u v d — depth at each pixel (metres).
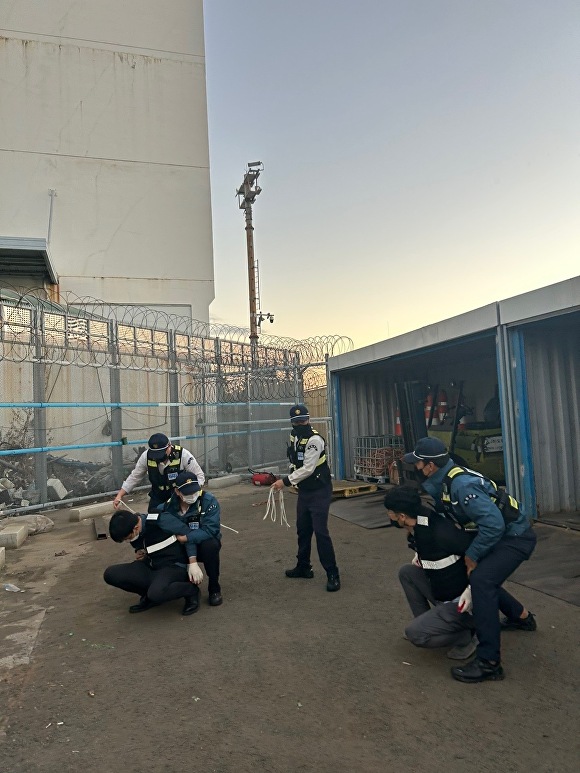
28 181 19.16
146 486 11.94
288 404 13.66
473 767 2.70
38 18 19.81
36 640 4.37
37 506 9.51
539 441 7.42
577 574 5.32
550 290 6.57
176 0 21.62
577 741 2.87
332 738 2.96
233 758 2.81
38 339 9.98
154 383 12.93
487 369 11.72
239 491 11.88
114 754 2.87
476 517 3.46
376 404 12.79
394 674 3.62
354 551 6.59
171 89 21.19
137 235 20.20
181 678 3.66
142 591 4.79
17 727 3.14
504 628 4.18
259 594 5.24
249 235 24.67
